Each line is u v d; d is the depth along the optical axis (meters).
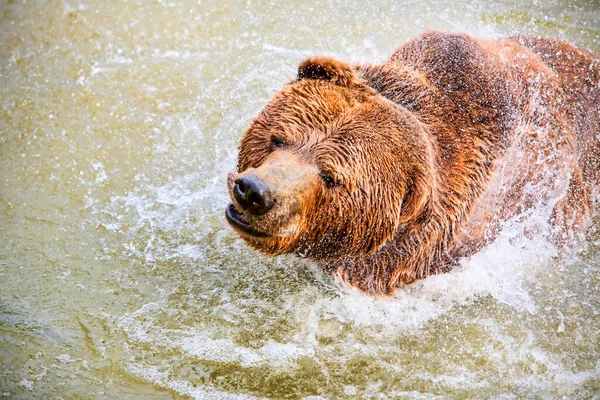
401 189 8.04
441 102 8.89
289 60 13.33
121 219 10.52
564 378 8.83
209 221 10.55
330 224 8.12
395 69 9.02
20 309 9.10
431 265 9.20
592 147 10.55
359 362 8.87
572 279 10.19
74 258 9.89
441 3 14.80
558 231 10.41
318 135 7.84
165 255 10.04
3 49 13.68
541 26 14.16
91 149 11.70
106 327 8.98
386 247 8.77
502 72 9.73
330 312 9.41
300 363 8.78
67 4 14.77
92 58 13.59
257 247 8.65
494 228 9.65
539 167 9.77
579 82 10.64
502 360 9.04
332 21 14.34
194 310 9.30
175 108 12.52
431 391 8.57
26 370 8.36
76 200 10.79
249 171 7.51
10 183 11.02
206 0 14.94
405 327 9.37
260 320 9.26
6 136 11.89
